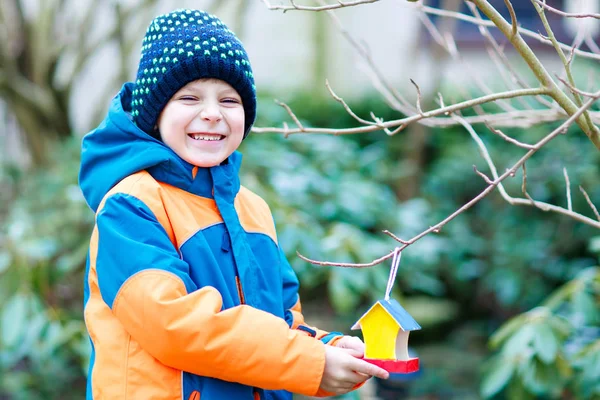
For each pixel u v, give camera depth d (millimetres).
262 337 1720
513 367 3037
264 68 7605
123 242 1776
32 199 4332
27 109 5242
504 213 5887
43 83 5215
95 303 1901
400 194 6004
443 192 6102
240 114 1976
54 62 5227
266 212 2188
